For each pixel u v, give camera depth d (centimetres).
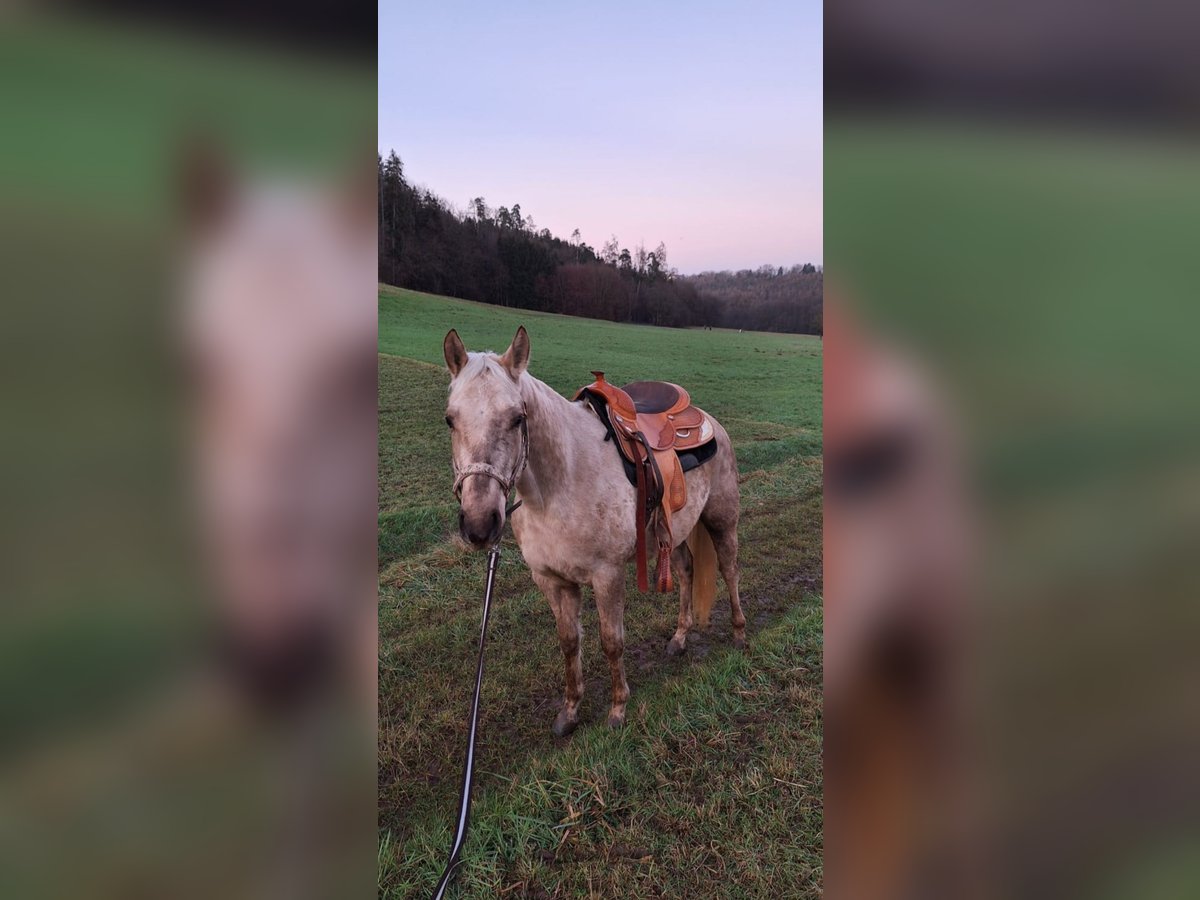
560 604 244
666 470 254
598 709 267
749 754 230
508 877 183
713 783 215
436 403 708
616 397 252
